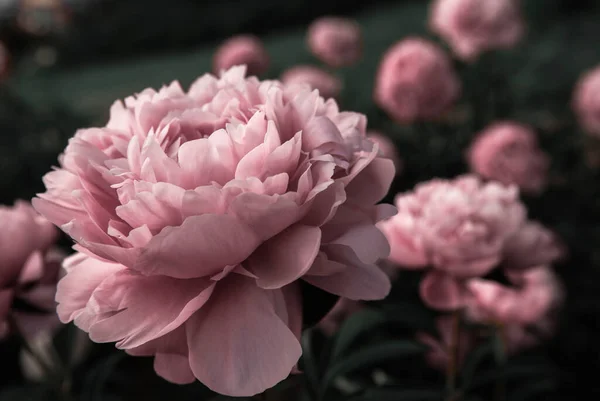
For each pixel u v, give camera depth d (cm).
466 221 84
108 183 51
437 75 136
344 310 103
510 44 147
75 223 47
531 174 126
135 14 491
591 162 143
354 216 49
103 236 48
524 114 158
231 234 45
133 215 46
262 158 47
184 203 45
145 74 369
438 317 102
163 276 49
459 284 86
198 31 486
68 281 51
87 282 51
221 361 45
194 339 46
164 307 47
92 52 469
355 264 50
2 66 174
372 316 82
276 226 47
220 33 487
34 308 71
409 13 379
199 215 43
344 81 167
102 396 100
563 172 142
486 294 99
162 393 100
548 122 153
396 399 82
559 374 110
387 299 106
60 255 78
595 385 115
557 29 227
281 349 45
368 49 256
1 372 120
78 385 100
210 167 47
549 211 133
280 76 173
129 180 48
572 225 131
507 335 106
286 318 47
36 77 215
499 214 84
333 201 47
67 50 455
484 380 98
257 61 157
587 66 192
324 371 81
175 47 487
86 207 47
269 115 49
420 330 103
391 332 105
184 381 49
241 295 48
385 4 463
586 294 122
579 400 115
